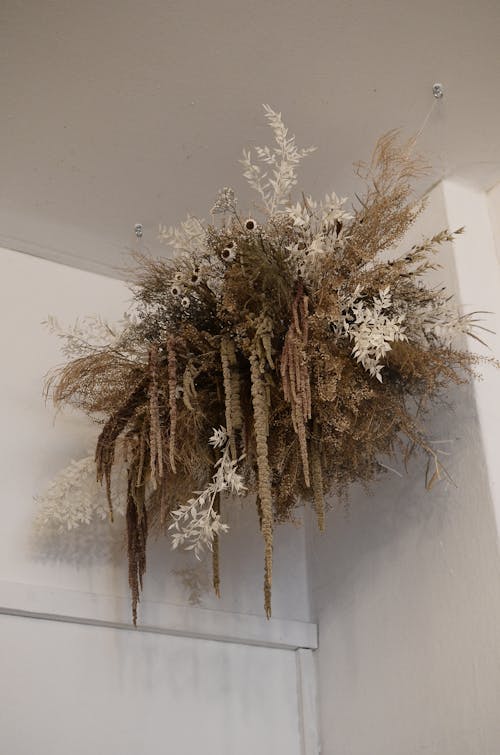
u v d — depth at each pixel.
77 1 1.66
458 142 1.97
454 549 1.71
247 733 1.89
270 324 1.47
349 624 1.96
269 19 1.70
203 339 1.56
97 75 1.80
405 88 1.85
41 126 1.91
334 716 1.91
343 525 2.07
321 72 1.81
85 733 1.71
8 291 2.16
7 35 1.71
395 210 1.68
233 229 1.59
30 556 1.84
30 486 1.93
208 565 2.01
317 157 2.00
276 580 2.10
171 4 1.67
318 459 1.51
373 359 1.46
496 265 2.00
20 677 1.71
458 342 1.83
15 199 2.09
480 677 1.56
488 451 1.70
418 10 1.69
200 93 1.85
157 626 1.86
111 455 1.64
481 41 1.75
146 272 1.95
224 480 1.50
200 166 2.03
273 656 2.02
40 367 2.09
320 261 1.53
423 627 1.73
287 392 1.39
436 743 1.62
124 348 1.69
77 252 2.25
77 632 1.81
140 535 1.66
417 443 1.74
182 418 1.53
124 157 2.00
